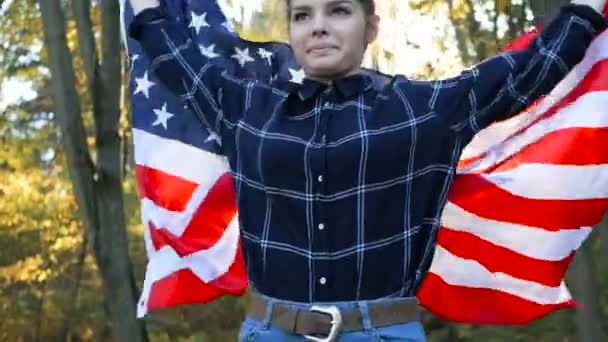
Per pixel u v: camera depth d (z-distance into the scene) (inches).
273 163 104.8
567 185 127.2
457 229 133.3
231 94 112.6
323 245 103.2
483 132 128.6
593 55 122.5
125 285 225.6
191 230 141.6
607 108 123.7
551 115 126.3
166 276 140.6
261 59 137.6
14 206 438.9
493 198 130.4
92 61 220.4
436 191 106.5
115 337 227.5
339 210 103.2
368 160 103.0
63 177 435.2
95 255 225.3
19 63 367.9
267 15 150.6
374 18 111.2
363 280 103.0
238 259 140.3
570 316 358.6
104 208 223.9
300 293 104.0
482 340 364.2
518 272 132.2
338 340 102.7
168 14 123.9
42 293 424.8
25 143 426.3
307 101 107.4
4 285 431.8
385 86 108.8
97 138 222.8
